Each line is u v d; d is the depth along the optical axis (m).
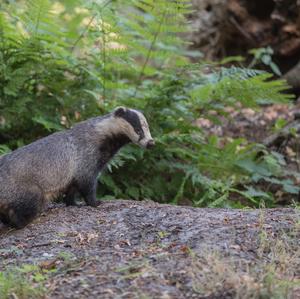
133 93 14.25
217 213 9.56
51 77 13.25
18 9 15.17
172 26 13.95
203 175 14.25
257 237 8.38
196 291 6.97
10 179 9.99
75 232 9.39
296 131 15.24
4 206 9.96
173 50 16.84
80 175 10.68
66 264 8.04
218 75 13.97
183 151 13.32
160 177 13.53
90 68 14.07
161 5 13.71
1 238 9.68
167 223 9.24
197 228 8.87
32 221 10.09
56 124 12.80
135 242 8.76
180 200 13.40
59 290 7.27
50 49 13.48
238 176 14.20
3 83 12.88
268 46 18.12
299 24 17.47
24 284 7.30
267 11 18.25
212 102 14.04
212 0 19.12
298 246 8.06
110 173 13.20
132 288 7.18
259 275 7.18
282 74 18.20
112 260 8.06
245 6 18.39
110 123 10.98
